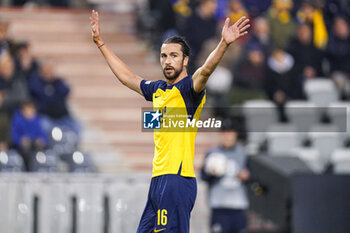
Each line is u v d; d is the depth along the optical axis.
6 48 52.53
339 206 38.19
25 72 51.88
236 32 21.88
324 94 57.94
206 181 39.75
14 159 43.25
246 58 56.25
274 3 61.50
